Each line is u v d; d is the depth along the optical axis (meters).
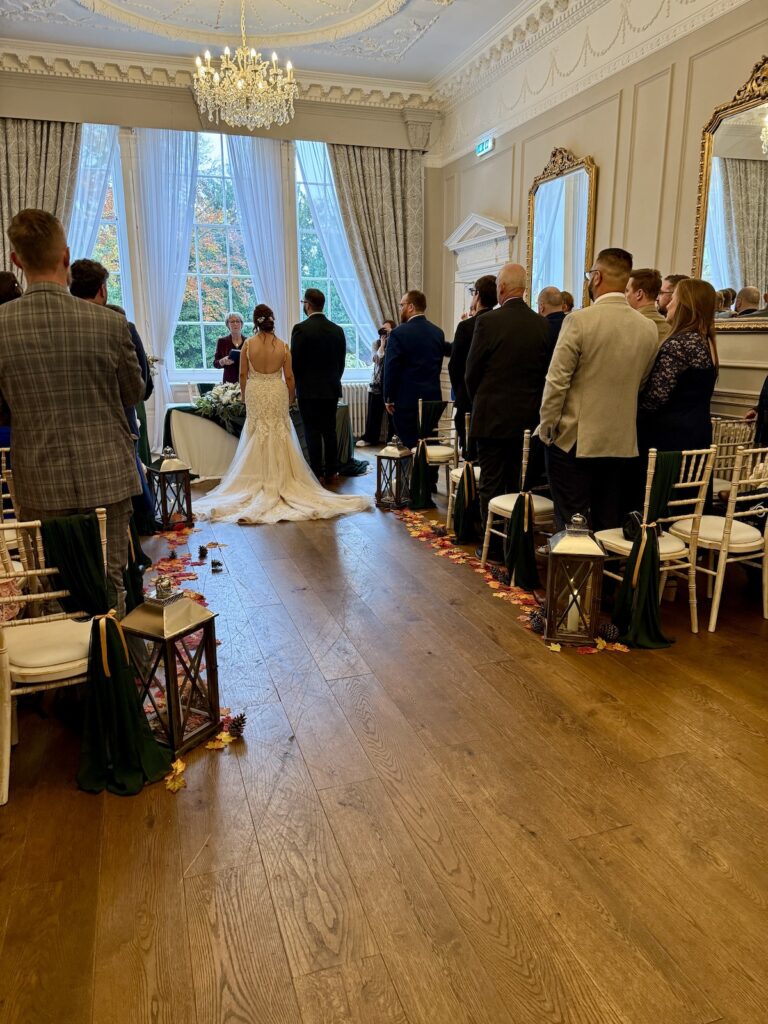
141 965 1.41
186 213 7.52
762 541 2.99
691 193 4.50
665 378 3.00
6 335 1.95
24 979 1.37
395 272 8.29
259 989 1.36
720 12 4.13
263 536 4.45
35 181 6.91
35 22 6.10
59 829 1.80
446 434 5.61
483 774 2.02
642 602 2.81
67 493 2.08
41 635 2.04
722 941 1.46
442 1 5.70
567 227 5.82
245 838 1.77
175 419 6.04
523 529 3.40
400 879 1.63
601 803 1.89
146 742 2.02
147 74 6.98
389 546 4.22
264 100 5.62
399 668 2.66
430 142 8.13
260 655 2.76
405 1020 1.30
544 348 3.66
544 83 6.01
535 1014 1.31
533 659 2.73
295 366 5.72
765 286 3.98
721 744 2.16
